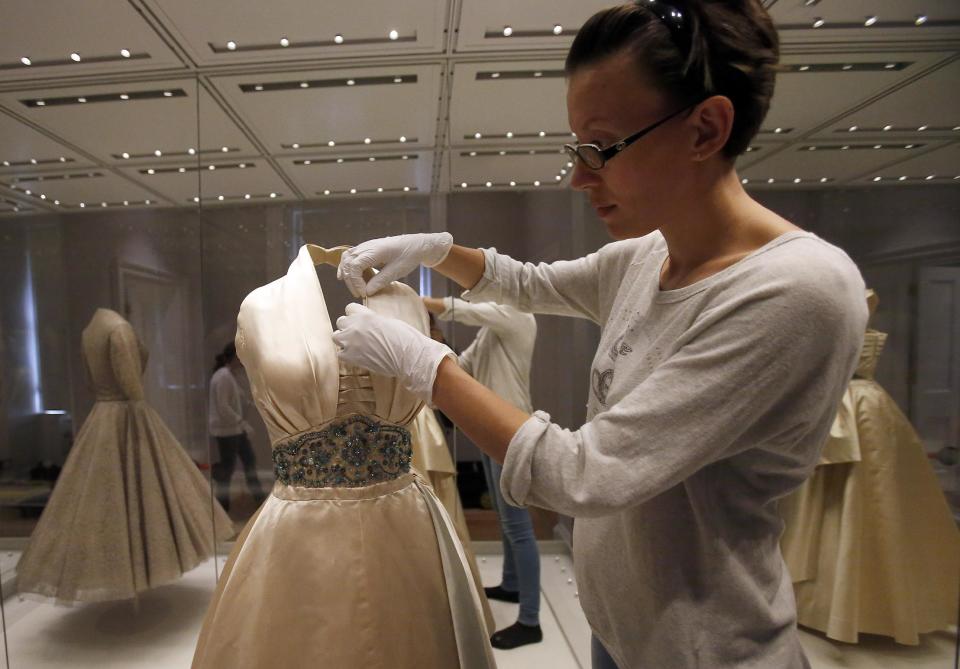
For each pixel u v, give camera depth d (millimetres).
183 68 1546
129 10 1305
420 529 866
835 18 1218
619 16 604
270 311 835
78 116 1728
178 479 2074
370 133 1749
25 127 1785
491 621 1717
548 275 1041
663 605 699
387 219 1889
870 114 1280
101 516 1937
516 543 1867
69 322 2127
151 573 1951
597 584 814
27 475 2170
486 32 1414
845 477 1524
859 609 1475
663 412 580
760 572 695
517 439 643
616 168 645
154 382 2166
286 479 841
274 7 1302
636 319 775
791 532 1619
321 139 1778
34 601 1930
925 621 1389
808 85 1317
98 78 1593
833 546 1529
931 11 1174
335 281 1495
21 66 1521
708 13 583
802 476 688
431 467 1802
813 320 548
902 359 1322
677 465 576
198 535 2078
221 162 1878
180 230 2092
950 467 1266
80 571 1903
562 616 1963
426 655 807
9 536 2168
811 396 578
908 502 1398
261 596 784
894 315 1304
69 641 1871
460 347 1834
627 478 583
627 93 605
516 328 1781
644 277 825
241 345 842
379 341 757
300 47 1457
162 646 1848
